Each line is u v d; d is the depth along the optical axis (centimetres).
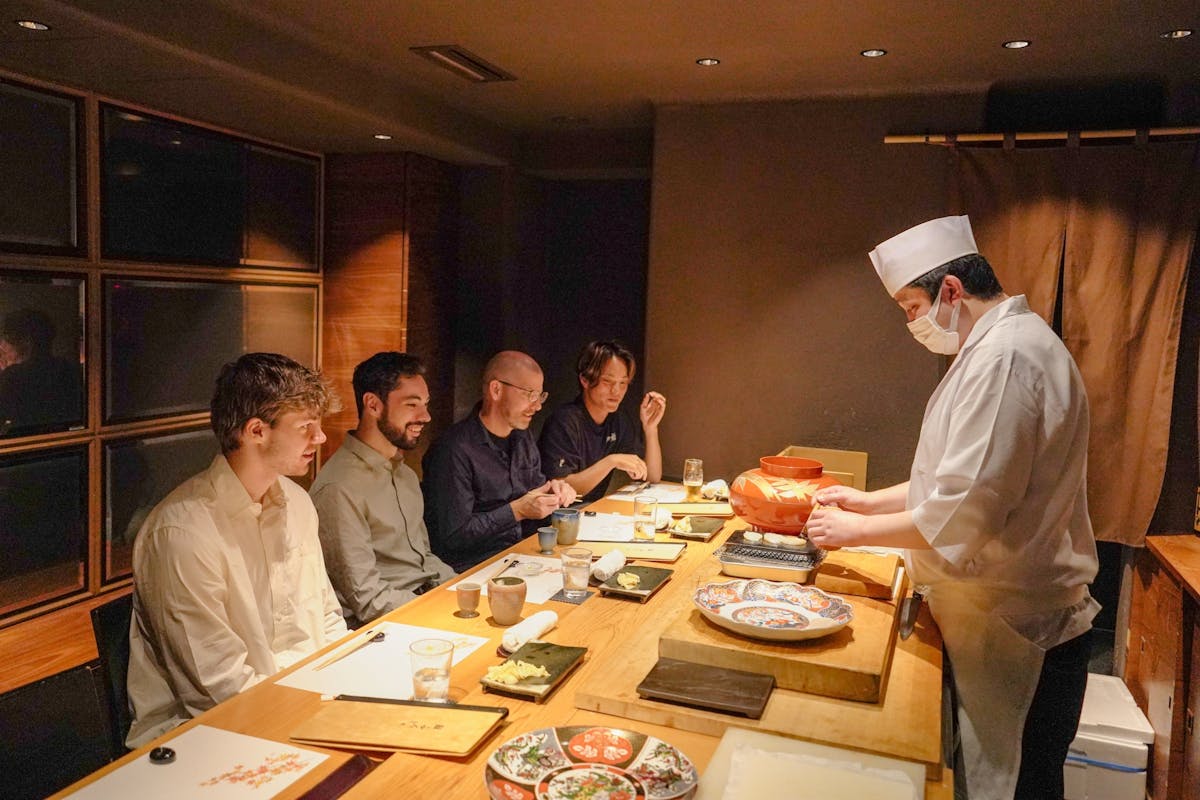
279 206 466
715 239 426
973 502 185
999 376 190
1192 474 364
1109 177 363
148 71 323
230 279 437
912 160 394
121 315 381
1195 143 351
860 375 409
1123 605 387
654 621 197
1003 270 380
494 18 315
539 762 134
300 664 174
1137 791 299
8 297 334
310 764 136
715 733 150
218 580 185
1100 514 372
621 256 575
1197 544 323
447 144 462
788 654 167
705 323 430
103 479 377
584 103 444
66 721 176
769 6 294
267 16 319
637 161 512
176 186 402
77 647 329
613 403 380
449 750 138
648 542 263
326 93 366
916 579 211
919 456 213
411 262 493
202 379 425
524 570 236
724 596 194
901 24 309
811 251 412
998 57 346
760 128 416
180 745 141
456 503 295
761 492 239
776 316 419
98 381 371
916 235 213
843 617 177
